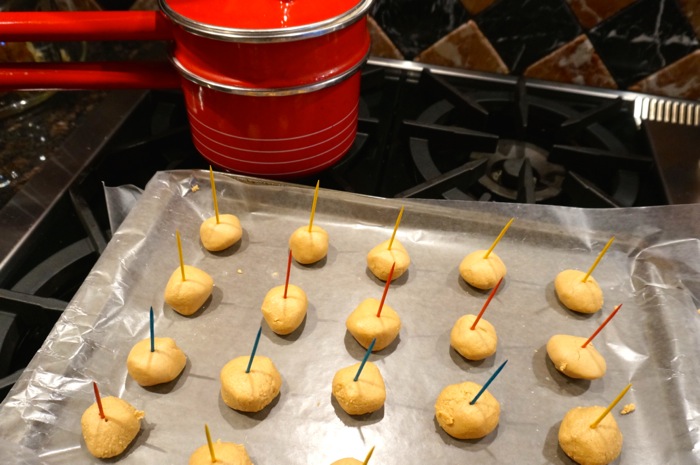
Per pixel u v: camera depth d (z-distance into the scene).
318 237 0.44
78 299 0.39
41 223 0.43
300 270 0.44
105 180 0.48
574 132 0.53
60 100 0.54
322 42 0.38
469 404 0.36
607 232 0.46
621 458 0.36
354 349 0.41
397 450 0.36
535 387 0.40
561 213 0.46
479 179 0.51
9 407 0.35
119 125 0.50
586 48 0.55
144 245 0.43
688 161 0.50
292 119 0.41
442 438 0.37
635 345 0.41
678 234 0.45
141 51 0.58
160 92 0.54
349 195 0.47
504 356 0.41
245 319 0.42
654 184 0.50
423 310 0.43
